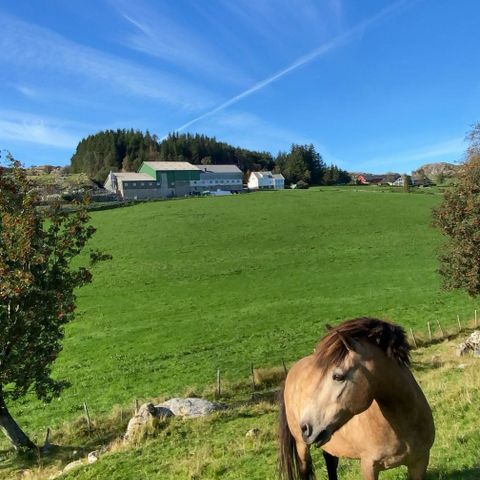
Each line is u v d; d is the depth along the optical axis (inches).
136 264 2057.1
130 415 756.6
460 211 932.6
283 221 2891.2
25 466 615.8
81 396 933.2
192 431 543.5
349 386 180.1
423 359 852.0
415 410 198.1
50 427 792.3
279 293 1622.8
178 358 1101.7
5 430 669.9
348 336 182.1
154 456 471.8
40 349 679.7
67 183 4972.9
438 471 285.4
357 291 1606.8
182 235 2561.5
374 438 203.2
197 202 3619.6
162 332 1290.6
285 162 7775.6
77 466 491.2
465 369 645.9
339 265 1977.1
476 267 914.7
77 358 1146.7
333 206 3344.0
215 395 833.5
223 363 1049.5
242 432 516.7
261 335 1231.5
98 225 2854.3
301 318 1357.0
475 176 918.4
